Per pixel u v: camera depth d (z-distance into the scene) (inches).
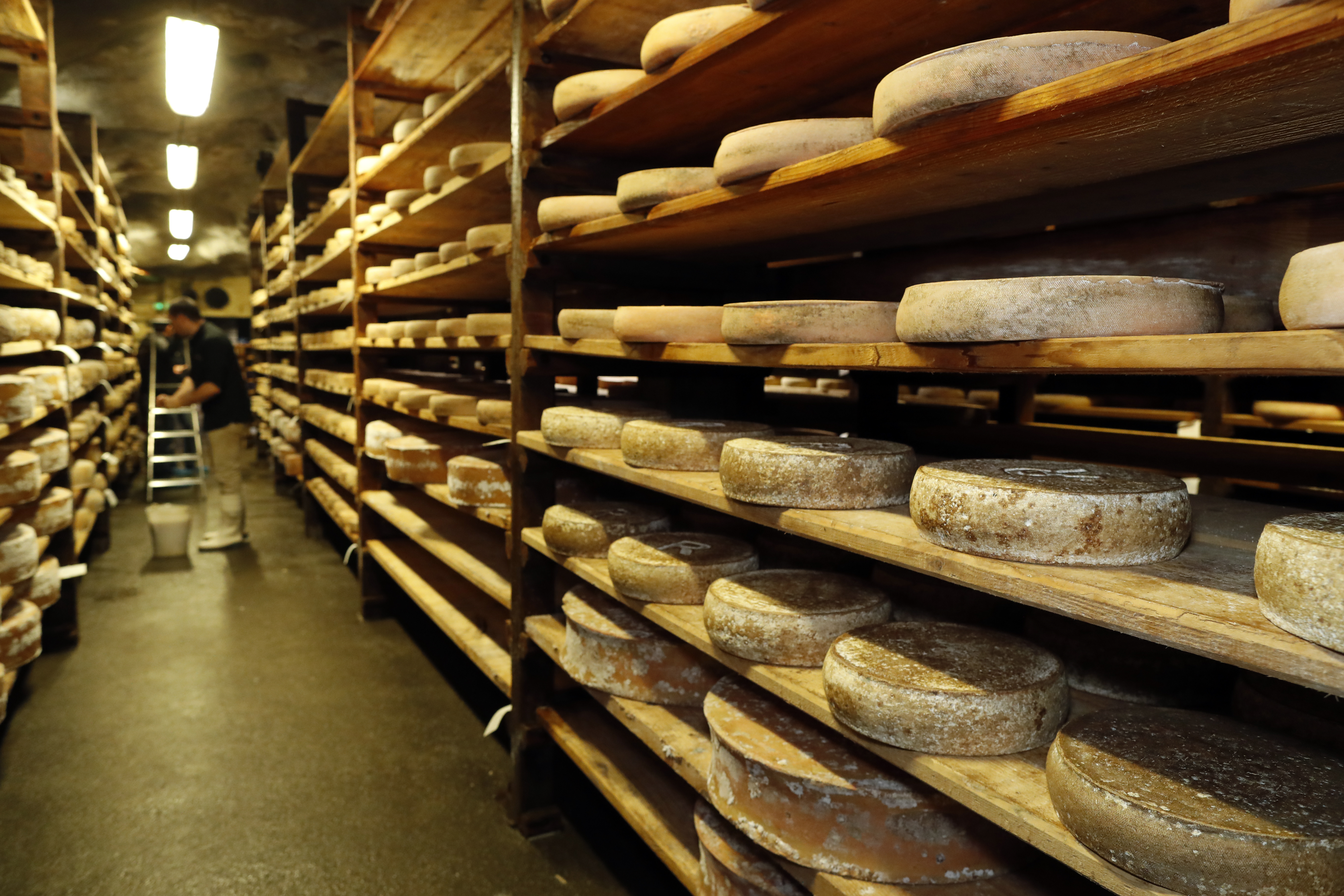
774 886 51.8
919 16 48.4
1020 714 40.6
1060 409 146.8
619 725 84.8
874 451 50.6
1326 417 113.5
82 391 164.4
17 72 246.1
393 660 136.1
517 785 88.0
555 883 79.8
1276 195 56.6
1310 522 29.5
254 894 77.0
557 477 90.5
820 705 46.7
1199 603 30.7
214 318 507.5
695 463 63.2
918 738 40.9
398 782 97.4
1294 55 26.3
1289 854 28.8
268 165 382.0
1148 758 35.4
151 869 80.5
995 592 35.3
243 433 211.9
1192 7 45.1
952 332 37.0
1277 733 38.6
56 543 138.8
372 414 165.0
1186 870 29.9
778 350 49.5
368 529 159.2
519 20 79.6
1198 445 76.4
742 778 50.6
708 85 61.0
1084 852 32.9
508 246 88.6
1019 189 49.3
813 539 46.3
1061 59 34.8
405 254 168.2
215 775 98.3
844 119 48.1
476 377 171.9
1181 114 33.6
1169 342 29.9
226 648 139.9
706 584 64.4
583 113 72.4
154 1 252.7
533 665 87.8
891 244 75.5
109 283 266.4
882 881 45.8
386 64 150.2
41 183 151.8
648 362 89.4
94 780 96.8
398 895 77.4
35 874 79.4
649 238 71.9
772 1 48.2
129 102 328.2
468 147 97.7
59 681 125.1
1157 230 58.1
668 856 64.1
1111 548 35.5
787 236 70.1
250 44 286.8
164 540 198.1
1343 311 25.5
